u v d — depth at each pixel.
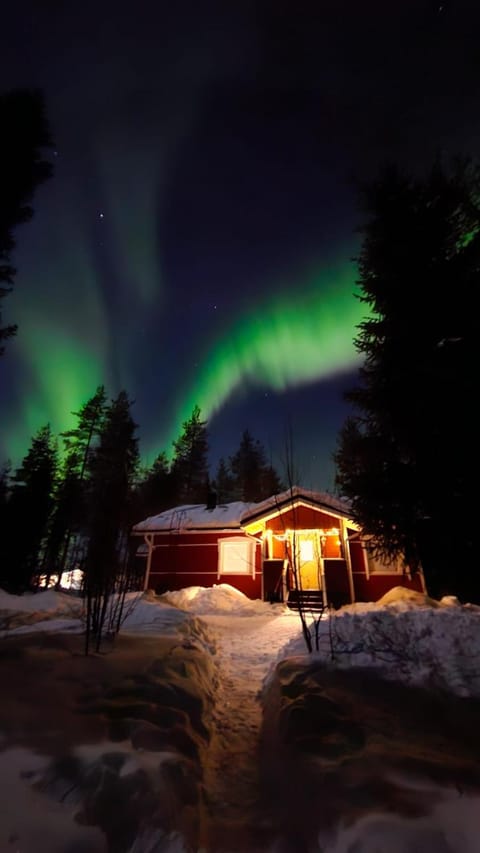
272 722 3.75
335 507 13.90
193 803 2.42
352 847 2.02
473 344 9.01
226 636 8.27
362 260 11.53
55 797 2.03
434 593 9.80
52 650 4.31
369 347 10.72
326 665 4.71
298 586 6.05
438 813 2.22
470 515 8.52
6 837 1.73
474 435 8.52
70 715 2.88
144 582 16.61
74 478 26.69
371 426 10.70
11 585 16.30
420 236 10.69
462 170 10.45
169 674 4.11
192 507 20.05
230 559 16.34
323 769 2.72
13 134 11.57
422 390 9.37
